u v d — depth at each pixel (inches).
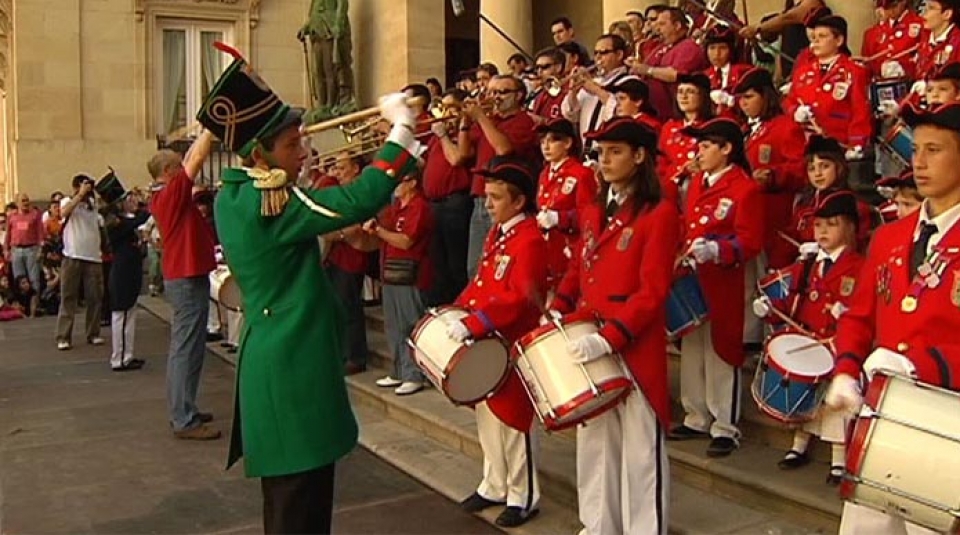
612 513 165.2
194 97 726.5
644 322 154.9
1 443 267.6
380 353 325.4
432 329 181.5
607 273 163.8
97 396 330.3
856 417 114.1
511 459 192.5
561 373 152.0
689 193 207.9
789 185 223.6
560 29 332.5
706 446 205.5
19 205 589.0
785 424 173.0
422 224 281.1
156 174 292.4
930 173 115.5
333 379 134.6
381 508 207.8
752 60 315.0
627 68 272.2
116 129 697.0
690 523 176.6
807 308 188.1
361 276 320.5
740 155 204.1
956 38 230.5
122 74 697.6
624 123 162.6
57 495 221.1
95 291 442.6
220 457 252.4
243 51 735.7
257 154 132.2
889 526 122.1
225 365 382.6
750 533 171.0
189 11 717.9
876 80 253.4
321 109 597.3
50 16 677.9
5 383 354.3
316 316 133.7
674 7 289.9
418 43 563.5
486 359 178.9
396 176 131.2
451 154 293.9
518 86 285.1
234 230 131.9
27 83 674.8
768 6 434.0
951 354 112.3
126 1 697.0
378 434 261.9
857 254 186.1
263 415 130.6
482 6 470.0
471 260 291.7
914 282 117.5
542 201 232.1
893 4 266.8
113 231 375.2
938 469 105.0
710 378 202.1
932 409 107.6
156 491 223.6
